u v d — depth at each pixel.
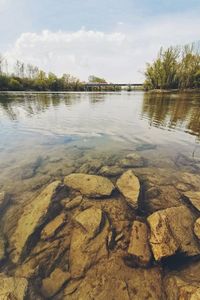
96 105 29.59
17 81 73.69
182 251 3.88
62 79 89.62
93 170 7.33
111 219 4.84
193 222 4.55
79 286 3.45
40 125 14.59
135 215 5.02
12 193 5.95
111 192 5.69
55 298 3.31
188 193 5.73
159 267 3.72
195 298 3.04
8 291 3.21
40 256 4.00
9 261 3.88
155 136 11.76
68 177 6.40
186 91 61.00
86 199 5.48
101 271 3.66
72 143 10.43
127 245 4.16
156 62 66.06
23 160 8.15
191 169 7.49
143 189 6.12
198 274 3.60
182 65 61.47
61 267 3.81
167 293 3.30
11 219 4.92
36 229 4.45
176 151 9.31
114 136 11.76
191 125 14.55
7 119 17.05
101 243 4.16
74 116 18.88
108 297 3.28
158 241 3.95
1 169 7.33
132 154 8.66
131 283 3.46
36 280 3.59
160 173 7.14
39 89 82.94
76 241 4.22
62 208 5.16
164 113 20.14
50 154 8.84
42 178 6.75
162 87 66.19
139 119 17.23
